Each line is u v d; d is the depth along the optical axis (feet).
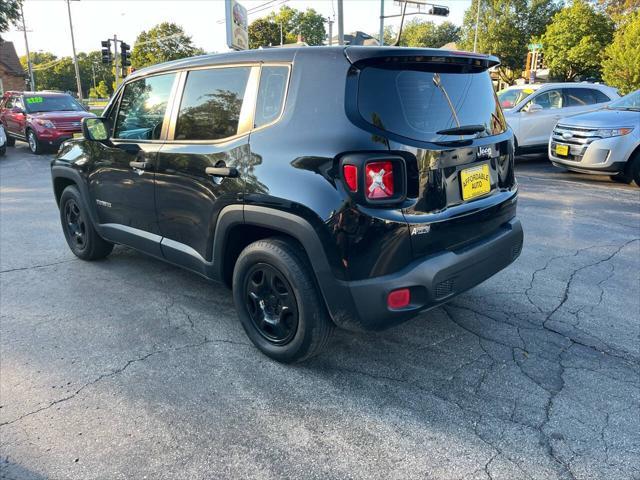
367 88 8.59
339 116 8.63
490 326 11.76
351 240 8.40
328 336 9.63
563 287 13.89
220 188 10.33
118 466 7.63
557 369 9.98
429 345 10.98
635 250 16.87
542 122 35.53
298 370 10.14
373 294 8.52
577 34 136.67
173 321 12.34
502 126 10.89
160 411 8.91
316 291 9.29
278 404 9.07
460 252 9.27
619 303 12.88
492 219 10.18
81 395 9.39
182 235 11.94
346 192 8.36
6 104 54.24
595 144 26.84
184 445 8.06
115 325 12.15
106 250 16.39
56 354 10.84
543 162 37.93
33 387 9.65
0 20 88.12
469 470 7.43
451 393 9.29
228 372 10.10
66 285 14.66
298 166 8.96
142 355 10.77
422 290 8.70
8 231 20.52
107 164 13.94
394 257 8.48
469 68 10.19
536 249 17.06
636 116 26.45
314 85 9.11
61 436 8.29
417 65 9.20
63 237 19.60
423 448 7.90
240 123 10.25
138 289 14.33
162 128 12.23
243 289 10.56
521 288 13.85
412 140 8.55
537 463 7.55
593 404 8.87
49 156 46.39
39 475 7.47
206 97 11.16
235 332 11.76
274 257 9.52
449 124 9.26
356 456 7.75
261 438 8.20
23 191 29.27
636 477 7.26
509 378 9.70
